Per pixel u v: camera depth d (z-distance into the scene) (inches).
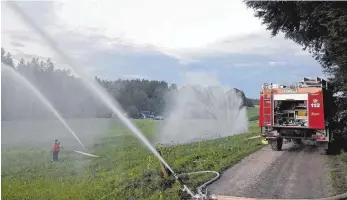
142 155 930.7
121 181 532.7
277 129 736.3
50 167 902.4
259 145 834.2
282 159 623.5
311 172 506.3
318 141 693.9
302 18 683.4
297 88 716.0
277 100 733.3
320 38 731.4
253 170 525.0
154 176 492.1
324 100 711.1
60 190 591.5
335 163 570.9
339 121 824.9
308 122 696.4
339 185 423.5
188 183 432.8
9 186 640.4
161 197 386.6
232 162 584.7
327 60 759.7
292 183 444.1
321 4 578.9
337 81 722.8
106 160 932.6
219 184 442.0
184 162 599.8
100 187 542.0
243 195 391.5
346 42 574.6
